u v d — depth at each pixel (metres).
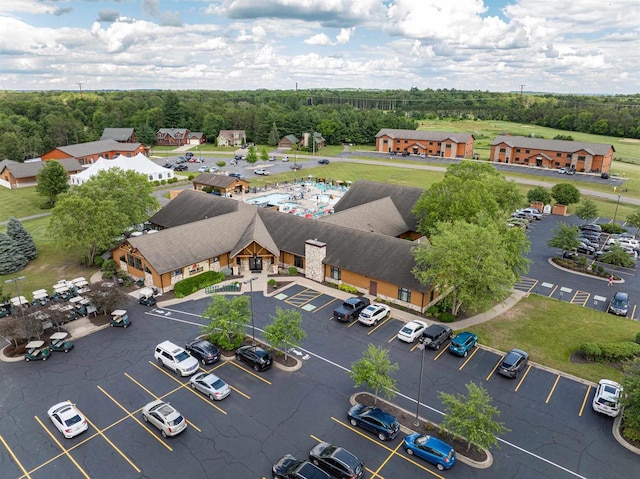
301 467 24.75
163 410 29.52
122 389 33.81
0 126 147.25
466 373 35.88
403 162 145.75
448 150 153.38
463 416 27.06
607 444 28.44
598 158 121.69
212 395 32.28
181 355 36.06
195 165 138.75
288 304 47.66
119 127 191.88
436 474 25.88
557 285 54.94
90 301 44.88
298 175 125.69
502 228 50.22
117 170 68.81
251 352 36.66
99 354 38.41
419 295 45.66
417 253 45.25
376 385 30.31
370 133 187.62
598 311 47.28
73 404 32.12
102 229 54.50
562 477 25.77
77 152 134.25
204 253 53.72
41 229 74.44
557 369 36.66
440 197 57.06
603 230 77.19
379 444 28.31
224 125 194.50
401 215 69.25
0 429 29.64
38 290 50.28
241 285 52.12
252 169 133.50
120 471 26.16
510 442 28.50
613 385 32.38
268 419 30.53
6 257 57.19
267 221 61.53
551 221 83.81
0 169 107.38
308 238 56.25
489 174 66.56
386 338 41.09
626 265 59.28
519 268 48.56
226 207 65.38
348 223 61.19
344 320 43.81
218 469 26.25
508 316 45.75
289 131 192.62
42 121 169.50
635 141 178.12
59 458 27.19
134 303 47.78
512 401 32.53
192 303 47.78
